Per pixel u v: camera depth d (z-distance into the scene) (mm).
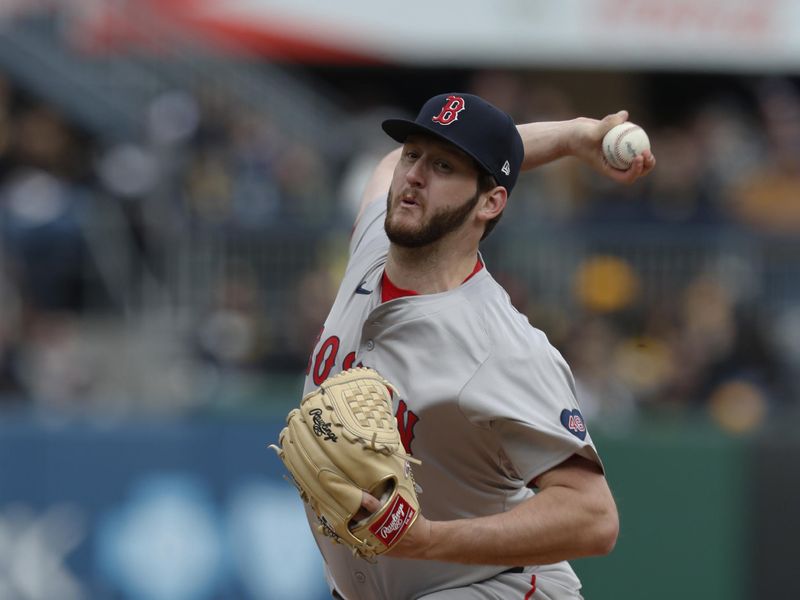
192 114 41438
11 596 27938
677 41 44719
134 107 42656
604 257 33562
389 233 12539
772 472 27031
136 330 33594
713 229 34906
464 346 12406
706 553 27016
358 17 45219
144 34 44156
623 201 38062
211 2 44625
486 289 12750
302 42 45031
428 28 45250
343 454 11406
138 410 29469
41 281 33688
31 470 28109
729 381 32500
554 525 11938
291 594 27641
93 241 34062
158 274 34156
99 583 27875
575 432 12227
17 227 33812
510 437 12344
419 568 13438
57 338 33125
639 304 33375
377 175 15672
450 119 12344
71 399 32375
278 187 38344
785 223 37625
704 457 27125
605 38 44812
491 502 13172
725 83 49250
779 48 44469
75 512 28031
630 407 31750
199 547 27922
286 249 34125
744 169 42062
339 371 13141
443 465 12812
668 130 44344
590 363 31984
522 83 47062
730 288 33500
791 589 26797
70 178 36188
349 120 44781
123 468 28109
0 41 42938
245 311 33500
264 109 43812
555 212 35875
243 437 28203
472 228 12641
